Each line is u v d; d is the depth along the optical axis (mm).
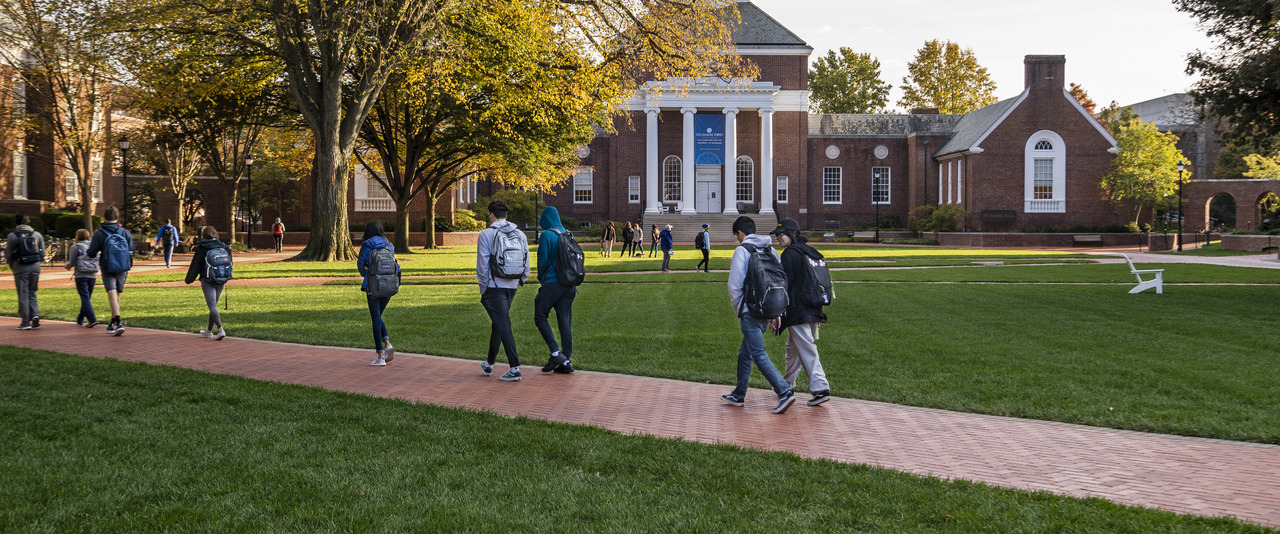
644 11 27609
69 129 32844
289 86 33125
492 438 5973
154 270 25484
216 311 11281
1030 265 28469
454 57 27688
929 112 69938
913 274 24047
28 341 10984
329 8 26125
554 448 5727
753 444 6070
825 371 8953
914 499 4691
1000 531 4207
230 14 26125
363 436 6000
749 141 64688
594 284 20828
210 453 5520
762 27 64438
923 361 9531
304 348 10594
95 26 26922
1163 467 5477
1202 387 8008
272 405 6977
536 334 11805
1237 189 51781
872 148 65562
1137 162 52094
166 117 35656
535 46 29250
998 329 12250
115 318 11594
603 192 64375
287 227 49688
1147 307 15242
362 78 28812
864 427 6598
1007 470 5414
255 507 4488
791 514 4449
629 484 4988
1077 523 4293
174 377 8141
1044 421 6820
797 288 7242
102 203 45031
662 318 13703
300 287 19344
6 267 25906
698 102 61594
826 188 65688
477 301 16328
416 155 36719
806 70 64188
